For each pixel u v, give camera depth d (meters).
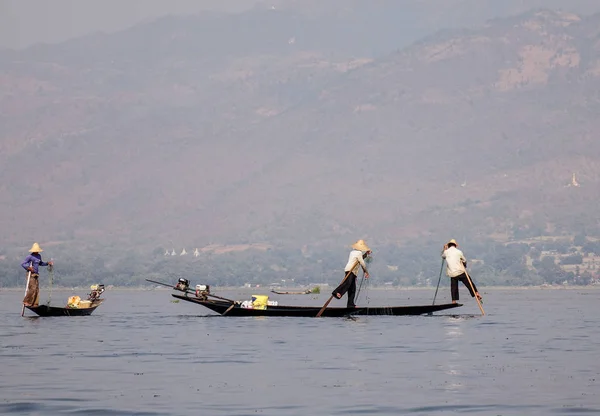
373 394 85.88
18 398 83.88
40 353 117.00
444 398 83.81
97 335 143.12
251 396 85.00
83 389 88.62
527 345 127.00
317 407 80.00
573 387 89.31
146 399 83.56
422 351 118.38
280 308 185.38
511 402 81.88
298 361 108.44
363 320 172.62
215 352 117.81
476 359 110.31
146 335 142.38
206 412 78.00
